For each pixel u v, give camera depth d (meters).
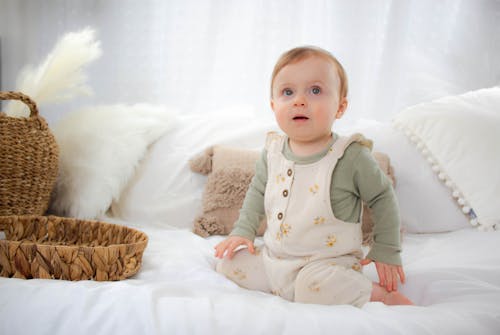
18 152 1.47
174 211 1.61
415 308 0.82
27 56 2.49
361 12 2.12
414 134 1.63
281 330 0.67
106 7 2.37
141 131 1.72
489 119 1.53
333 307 0.79
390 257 1.02
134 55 2.37
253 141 1.77
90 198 1.57
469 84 2.13
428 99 2.14
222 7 2.24
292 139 1.12
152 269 1.08
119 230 1.30
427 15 2.13
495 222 1.40
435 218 1.52
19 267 0.97
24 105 1.65
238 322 0.68
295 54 1.09
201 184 1.66
